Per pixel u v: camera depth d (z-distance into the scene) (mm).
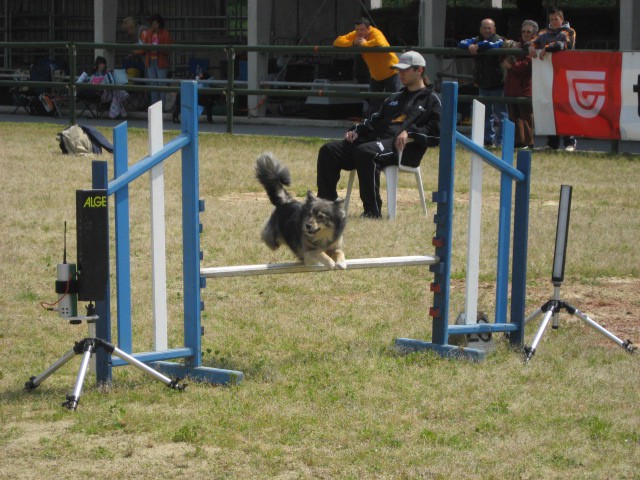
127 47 21562
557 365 6898
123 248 6207
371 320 8039
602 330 7355
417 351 7184
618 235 11211
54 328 7633
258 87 23922
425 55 22312
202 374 6473
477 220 7289
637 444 5434
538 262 9992
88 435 5418
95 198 5895
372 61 18281
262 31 23969
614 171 16109
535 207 13031
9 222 11562
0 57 30188
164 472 4949
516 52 17844
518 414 5867
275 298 8719
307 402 6008
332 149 12125
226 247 10438
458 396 6176
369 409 5898
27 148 17781
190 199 6402
